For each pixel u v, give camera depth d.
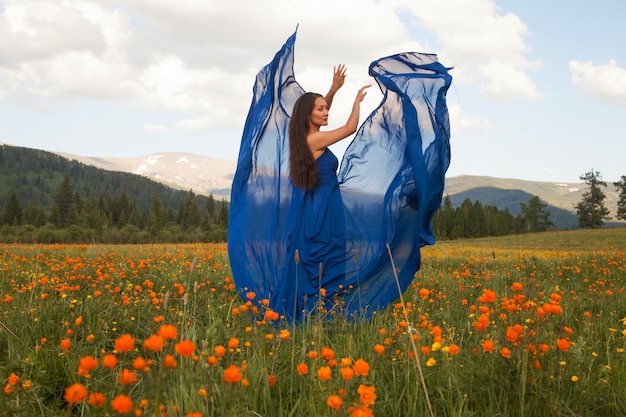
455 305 5.45
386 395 2.53
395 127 5.57
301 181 5.16
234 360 3.10
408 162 5.43
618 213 122.00
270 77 5.63
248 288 5.20
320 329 3.59
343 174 5.60
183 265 8.73
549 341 3.17
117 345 1.77
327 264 5.18
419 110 5.32
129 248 16.89
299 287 5.07
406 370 2.72
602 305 5.60
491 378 2.57
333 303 5.04
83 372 1.80
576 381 2.61
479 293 6.62
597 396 2.61
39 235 70.44
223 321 4.36
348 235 5.31
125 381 1.75
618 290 6.97
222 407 2.12
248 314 3.98
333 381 2.28
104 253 11.58
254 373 2.71
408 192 5.34
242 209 5.47
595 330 4.21
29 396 2.50
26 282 6.28
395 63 5.59
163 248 16.44
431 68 5.45
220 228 92.44
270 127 5.56
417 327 3.55
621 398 2.54
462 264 11.13
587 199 123.19
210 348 3.04
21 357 3.14
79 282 5.80
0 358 3.32
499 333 2.93
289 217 5.21
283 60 5.71
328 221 5.20
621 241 51.41
